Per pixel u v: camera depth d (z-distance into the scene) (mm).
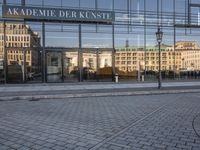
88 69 28328
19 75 26547
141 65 29781
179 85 25688
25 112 12406
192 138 8133
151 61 30031
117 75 28906
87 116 11391
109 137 8227
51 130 9023
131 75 29531
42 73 27094
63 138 8117
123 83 27328
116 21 28938
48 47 27172
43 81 27109
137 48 29609
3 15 24750
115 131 8914
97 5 28641
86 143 7648
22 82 26594
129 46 29359
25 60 26672
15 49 26422
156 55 30172
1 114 11922
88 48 28219
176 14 31078
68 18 26297
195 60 31750
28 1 26875
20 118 11000
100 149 7156
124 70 29266
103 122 10227
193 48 31656
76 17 26500
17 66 26484
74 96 18531
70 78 27875
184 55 31344
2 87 23609
